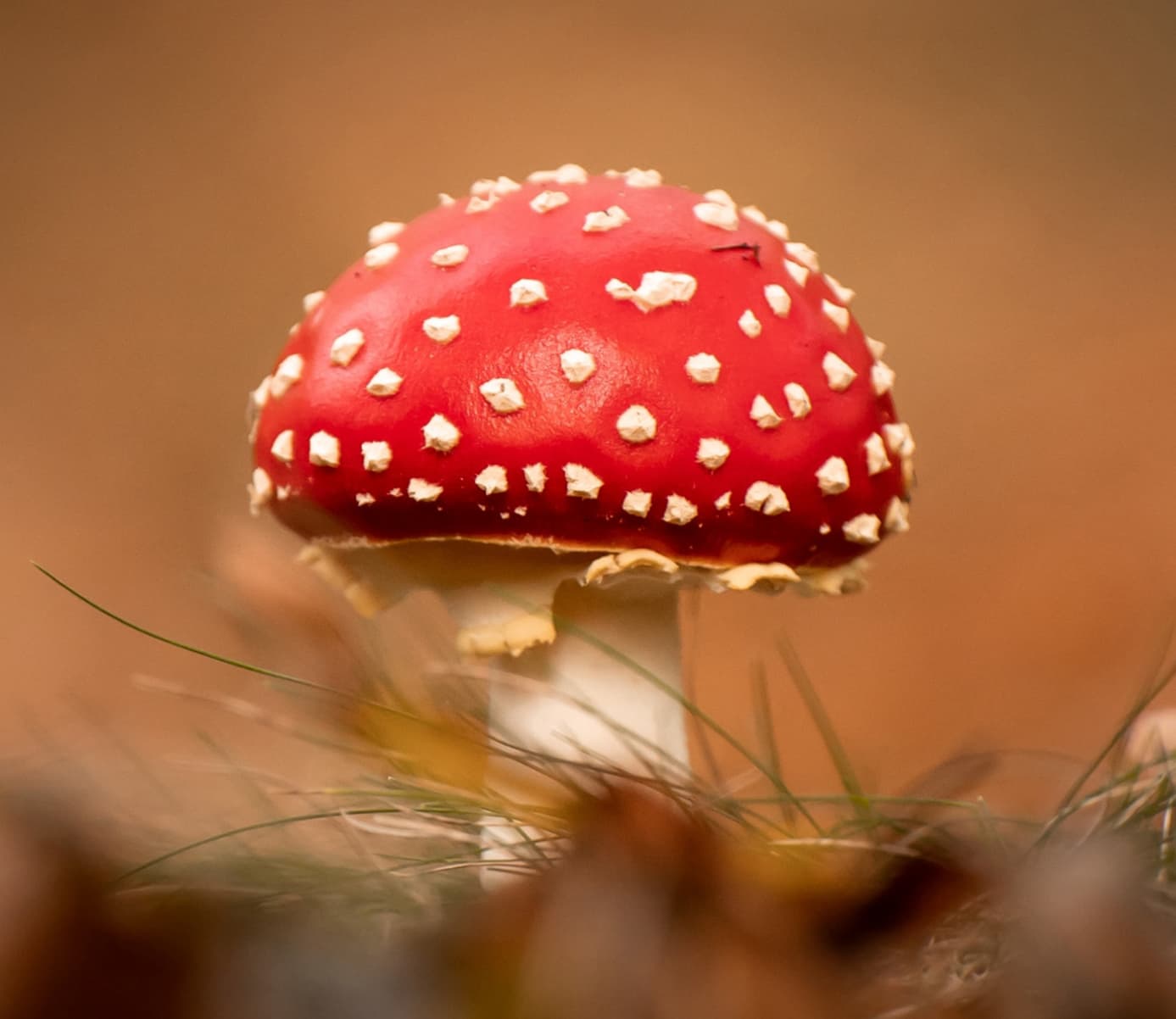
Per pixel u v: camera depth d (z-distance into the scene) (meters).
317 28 1.43
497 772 0.42
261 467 0.44
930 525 0.92
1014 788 0.52
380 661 0.45
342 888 0.41
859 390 0.44
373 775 0.45
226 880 0.41
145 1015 0.36
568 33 1.45
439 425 0.42
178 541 0.86
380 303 0.43
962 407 1.04
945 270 1.19
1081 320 1.13
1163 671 0.65
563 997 0.37
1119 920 0.38
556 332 0.42
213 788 0.47
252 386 1.07
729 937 0.38
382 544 0.43
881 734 0.67
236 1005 0.36
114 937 0.36
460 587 0.44
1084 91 1.41
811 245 1.21
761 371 0.43
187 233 1.22
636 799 0.39
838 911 0.39
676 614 0.45
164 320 1.14
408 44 1.42
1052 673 0.71
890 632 0.80
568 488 0.42
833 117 1.37
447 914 0.39
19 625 0.79
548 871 0.39
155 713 0.66
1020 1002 0.38
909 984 0.38
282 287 1.17
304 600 0.46
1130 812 0.42
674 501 0.42
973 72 1.42
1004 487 0.95
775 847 0.40
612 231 0.43
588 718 0.44
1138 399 1.01
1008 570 0.84
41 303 1.15
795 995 0.38
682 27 1.48
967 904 0.39
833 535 0.44
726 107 1.37
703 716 0.42
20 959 0.36
